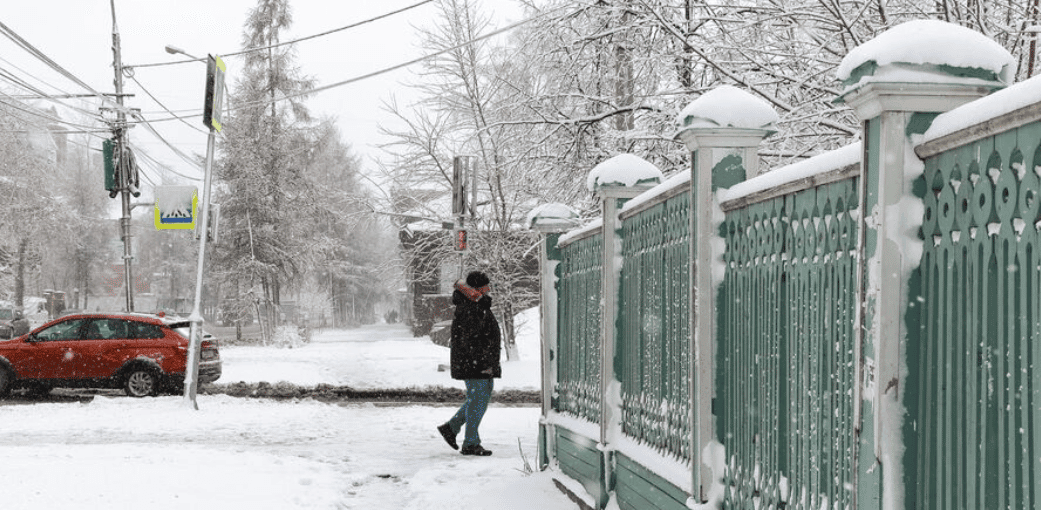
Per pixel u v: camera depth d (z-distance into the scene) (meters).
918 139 2.65
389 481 8.02
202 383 16.77
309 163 49.53
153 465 8.20
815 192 3.35
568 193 14.18
